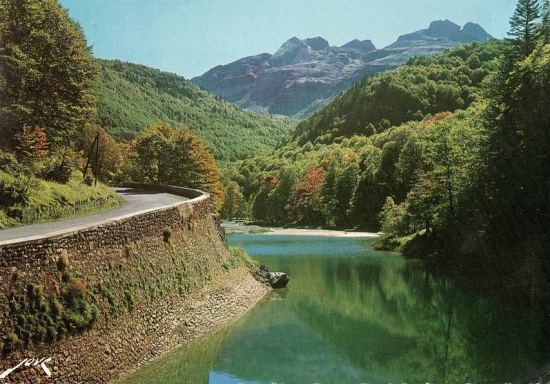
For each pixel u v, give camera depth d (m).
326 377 26.80
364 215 117.12
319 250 81.75
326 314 40.50
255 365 28.39
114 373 21.97
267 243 93.31
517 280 42.56
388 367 28.72
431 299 45.44
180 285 31.38
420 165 104.06
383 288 50.56
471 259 51.81
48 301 19.44
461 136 63.78
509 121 50.62
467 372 27.56
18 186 39.47
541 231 43.78
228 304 37.41
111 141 104.56
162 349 26.50
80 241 22.22
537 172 46.09
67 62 54.62
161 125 94.19
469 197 55.34
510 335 34.12
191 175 86.44
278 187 159.12
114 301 23.44
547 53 49.91
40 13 52.03
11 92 50.28
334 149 180.38
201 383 25.03
